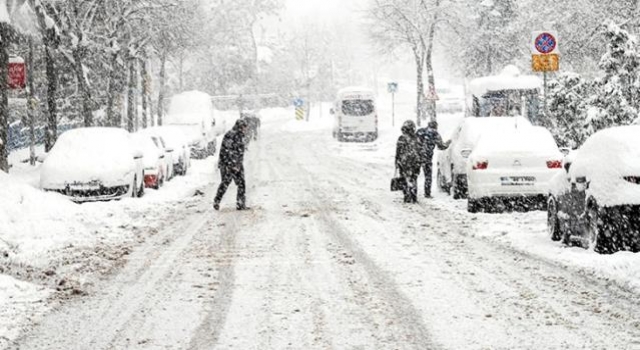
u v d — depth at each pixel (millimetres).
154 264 11695
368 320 8133
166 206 19453
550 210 13336
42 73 44531
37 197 17250
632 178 10969
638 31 34250
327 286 9859
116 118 44812
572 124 26203
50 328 8062
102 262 11922
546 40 20891
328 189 23125
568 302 8758
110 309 8875
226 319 8305
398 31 54906
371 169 31266
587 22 37938
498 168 16609
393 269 10883
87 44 33906
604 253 11328
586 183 11773
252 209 18453
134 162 20828
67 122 50688
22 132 43688
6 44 24500
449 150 20672
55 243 13812
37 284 10312
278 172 29984
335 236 14062
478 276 10312
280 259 11859
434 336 7492
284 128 75500
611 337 7316
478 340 7320
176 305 9008
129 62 44438
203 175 29672
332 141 53469
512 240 13164
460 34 54312
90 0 33875
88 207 18141
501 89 36062
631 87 24891
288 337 7559
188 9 46625
